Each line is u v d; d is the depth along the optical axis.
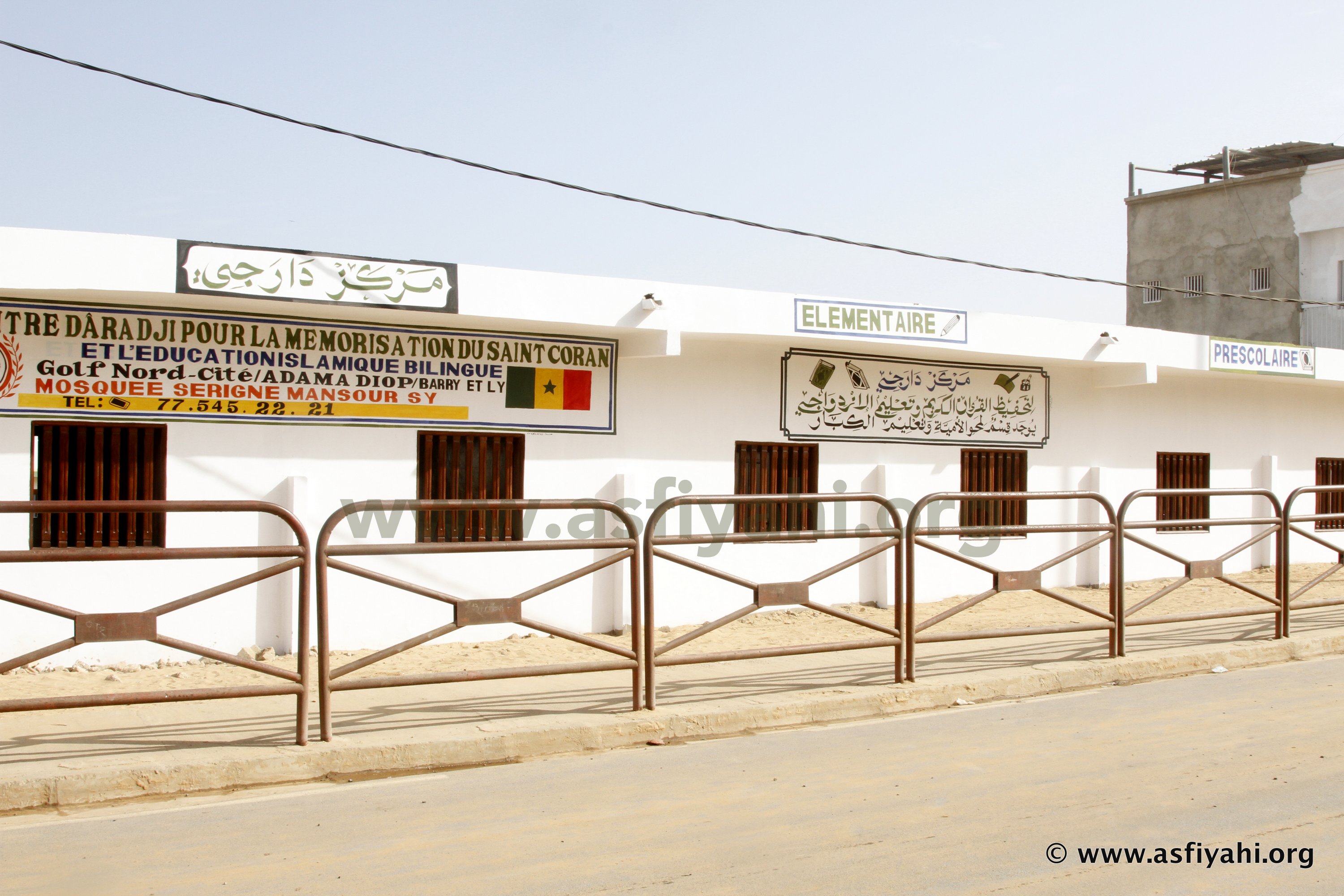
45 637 9.32
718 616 12.66
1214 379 17.23
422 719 7.48
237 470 10.03
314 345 10.34
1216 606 14.32
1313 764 6.63
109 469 9.62
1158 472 16.69
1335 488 11.39
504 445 11.39
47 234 8.62
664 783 6.34
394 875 4.80
